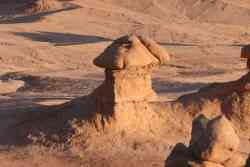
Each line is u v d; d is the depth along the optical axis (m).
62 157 27.20
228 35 117.88
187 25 125.38
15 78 65.75
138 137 29.06
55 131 29.30
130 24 117.56
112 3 140.50
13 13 128.88
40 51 85.50
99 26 113.50
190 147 15.91
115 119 29.16
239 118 31.86
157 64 30.41
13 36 96.12
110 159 26.92
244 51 32.19
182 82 58.09
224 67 76.25
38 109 32.16
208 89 32.91
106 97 29.44
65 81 60.81
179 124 30.98
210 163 15.51
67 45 91.31
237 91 32.38
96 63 29.42
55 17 115.94
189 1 147.62
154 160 27.02
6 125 31.02
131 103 29.73
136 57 29.30
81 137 28.67
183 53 89.12
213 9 145.25
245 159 16.95
